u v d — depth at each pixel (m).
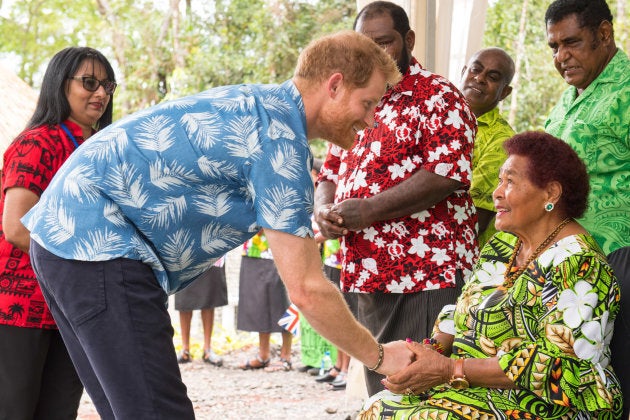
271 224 2.54
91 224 2.57
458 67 5.48
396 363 2.90
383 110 3.70
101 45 21.69
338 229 3.59
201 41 16.98
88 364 2.73
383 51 2.72
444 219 3.63
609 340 2.94
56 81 3.58
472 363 2.92
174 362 2.65
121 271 2.57
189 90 15.76
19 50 23.67
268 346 8.16
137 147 2.59
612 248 3.38
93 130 3.82
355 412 6.04
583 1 3.56
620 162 3.45
